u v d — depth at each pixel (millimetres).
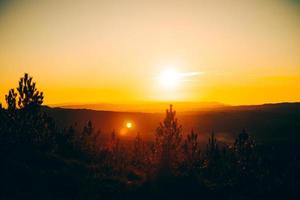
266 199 29406
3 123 39469
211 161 43656
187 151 42000
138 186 30500
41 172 29578
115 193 28000
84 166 38906
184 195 28875
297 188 31688
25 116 40938
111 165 44281
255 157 38969
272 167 40250
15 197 23000
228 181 35875
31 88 41531
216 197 29297
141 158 50688
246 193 31312
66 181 28984
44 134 45219
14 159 32000
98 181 31500
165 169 34625
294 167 36406
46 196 24359
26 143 40094
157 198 27891
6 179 25828
